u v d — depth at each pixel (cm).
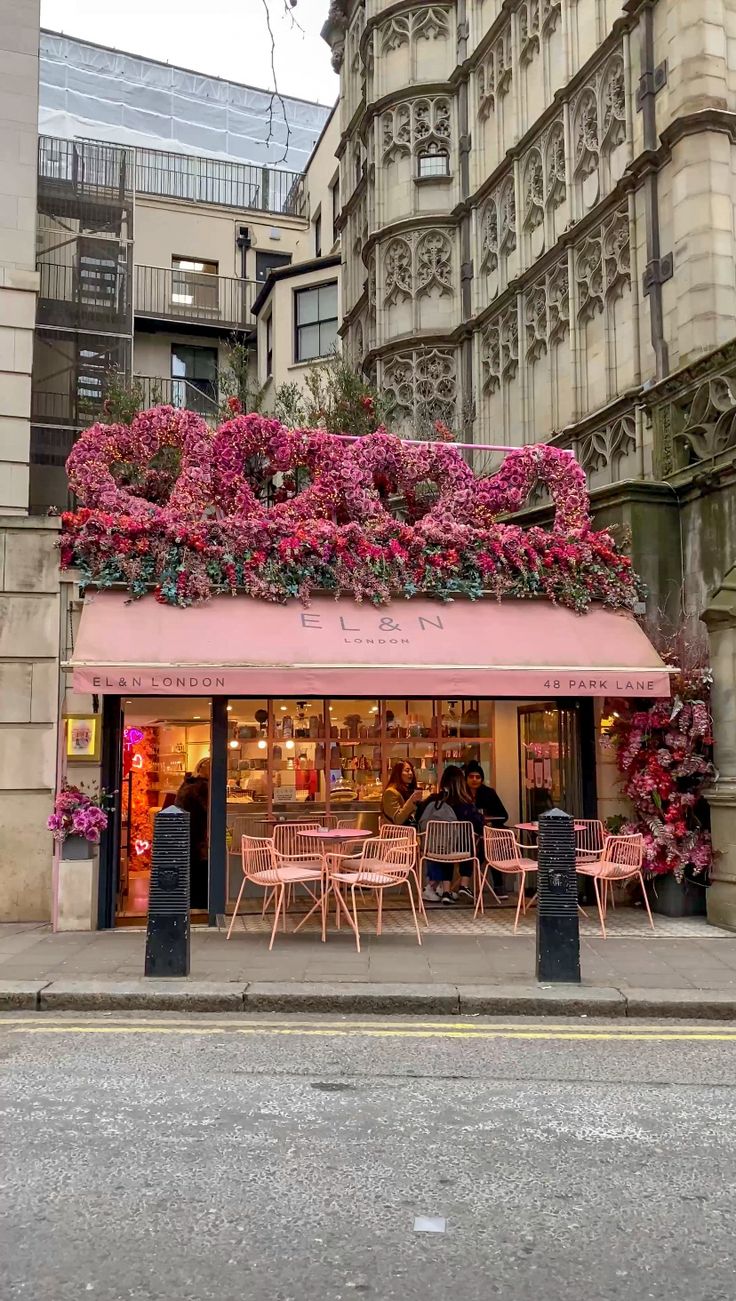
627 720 1110
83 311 2138
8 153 1482
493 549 1135
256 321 2873
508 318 1728
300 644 1010
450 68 2005
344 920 1069
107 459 1129
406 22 2044
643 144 1327
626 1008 730
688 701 1069
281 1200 407
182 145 3612
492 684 997
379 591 1086
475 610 1115
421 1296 335
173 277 2923
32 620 1065
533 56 1697
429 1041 658
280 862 1021
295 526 1097
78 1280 344
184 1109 517
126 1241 372
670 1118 509
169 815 805
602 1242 374
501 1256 363
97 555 1066
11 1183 422
